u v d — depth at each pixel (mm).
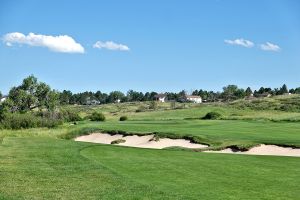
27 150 28766
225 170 21391
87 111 153500
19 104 104062
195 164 23438
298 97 124938
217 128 50656
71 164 22125
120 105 184625
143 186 16625
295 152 31094
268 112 103438
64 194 15344
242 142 34375
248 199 15062
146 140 43219
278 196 15633
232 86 197375
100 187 16453
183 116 103750
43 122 71438
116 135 48250
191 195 15453
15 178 18266
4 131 59531
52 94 107688
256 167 22469
